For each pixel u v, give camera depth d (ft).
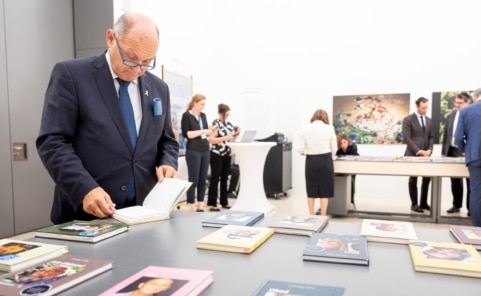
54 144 4.00
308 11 20.21
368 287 2.12
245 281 2.24
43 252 2.68
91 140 4.21
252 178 13.65
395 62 18.78
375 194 19.27
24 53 10.47
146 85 4.68
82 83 4.16
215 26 21.81
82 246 3.01
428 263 2.38
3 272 2.41
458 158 13.39
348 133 19.67
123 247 2.98
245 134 17.15
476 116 9.93
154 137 4.70
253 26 21.25
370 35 19.16
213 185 15.61
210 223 3.66
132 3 13.33
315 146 12.96
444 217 14.10
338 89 19.81
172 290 1.99
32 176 10.76
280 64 20.83
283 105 20.84
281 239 3.18
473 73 17.63
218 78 21.91
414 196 15.70
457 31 17.78
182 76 17.84
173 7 16.92
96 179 4.25
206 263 2.57
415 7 18.34
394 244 3.01
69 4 11.99
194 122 14.17
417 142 15.51
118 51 3.84
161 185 4.46
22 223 10.48
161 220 3.97
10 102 10.10
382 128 19.10
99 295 1.98
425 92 18.34
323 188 13.05
